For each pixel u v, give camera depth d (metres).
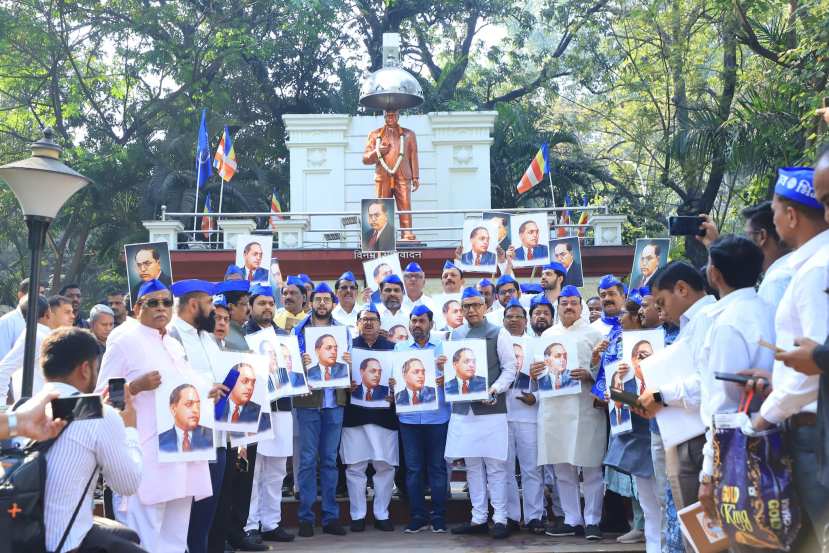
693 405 5.70
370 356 9.17
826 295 4.06
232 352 7.25
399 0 33.09
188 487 6.54
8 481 4.66
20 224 33.31
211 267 19.11
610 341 8.44
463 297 9.13
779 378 4.23
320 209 22.66
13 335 8.34
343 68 33.31
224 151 20.72
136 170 29.75
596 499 8.70
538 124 33.97
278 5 31.55
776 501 4.30
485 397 8.62
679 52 24.08
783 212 4.48
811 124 16.91
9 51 29.08
